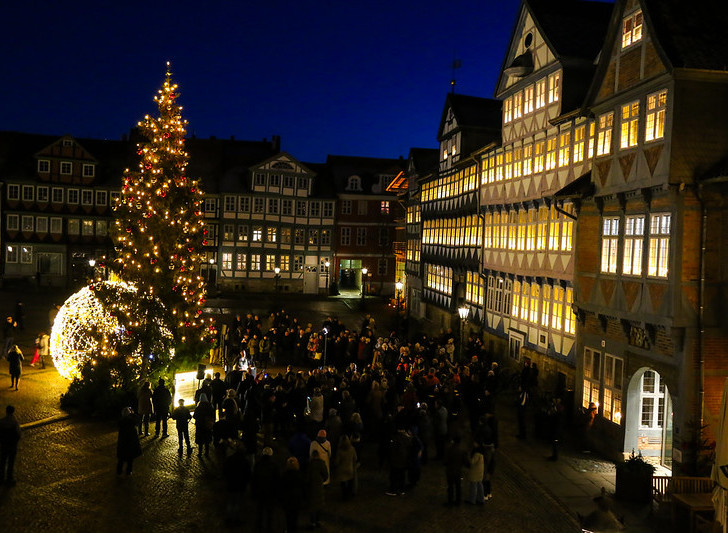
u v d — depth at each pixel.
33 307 38.62
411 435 13.55
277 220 55.44
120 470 13.55
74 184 50.62
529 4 23.33
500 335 26.91
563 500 13.12
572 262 20.56
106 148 54.22
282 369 25.52
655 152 14.24
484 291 28.75
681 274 13.66
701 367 13.57
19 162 50.19
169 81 20.97
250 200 54.47
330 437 14.30
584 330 17.92
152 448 15.64
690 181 13.64
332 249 57.34
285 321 31.42
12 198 49.41
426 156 44.62
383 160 62.72
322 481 11.28
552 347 21.91
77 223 51.03
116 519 11.52
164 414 16.47
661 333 14.37
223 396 17.55
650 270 14.66
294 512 10.68
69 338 19.56
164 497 12.60
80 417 17.88
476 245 29.95
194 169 55.22
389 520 11.91
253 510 12.28
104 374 18.45
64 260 50.53
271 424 16.03
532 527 11.79
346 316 43.38
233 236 54.19
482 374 20.03
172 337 20.17
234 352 25.33
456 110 33.25
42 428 16.72
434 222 37.69
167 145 20.97
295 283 56.56
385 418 14.87
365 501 12.82
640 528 11.75
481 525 11.83
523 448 16.73
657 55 14.22
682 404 13.69
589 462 15.73
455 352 28.03
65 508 11.86
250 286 54.78
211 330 21.73
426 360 23.16
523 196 24.48
